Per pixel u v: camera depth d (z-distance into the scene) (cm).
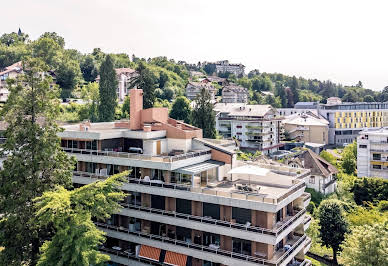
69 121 8944
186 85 19425
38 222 3142
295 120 15325
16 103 3541
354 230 4253
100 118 9850
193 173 3794
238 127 12194
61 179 3744
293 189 3819
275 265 3272
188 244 3731
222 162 4388
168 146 4631
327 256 5541
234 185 4128
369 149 9244
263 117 11712
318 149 13462
